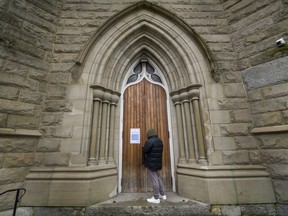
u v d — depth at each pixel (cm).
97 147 349
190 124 370
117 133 397
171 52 419
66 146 325
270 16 346
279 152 297
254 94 343
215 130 341
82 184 298
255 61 351
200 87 370
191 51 391
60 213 286
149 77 452
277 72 319
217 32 405
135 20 418
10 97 299
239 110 348
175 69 412
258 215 286
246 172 309
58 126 335
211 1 434
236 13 400
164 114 420
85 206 289
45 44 369
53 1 403
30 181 296
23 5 348
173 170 383
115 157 382
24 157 301
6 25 316
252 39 364
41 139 326
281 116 302
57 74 364
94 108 359
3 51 303
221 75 370
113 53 403
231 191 300
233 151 328
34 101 329
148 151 321
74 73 360
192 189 325
